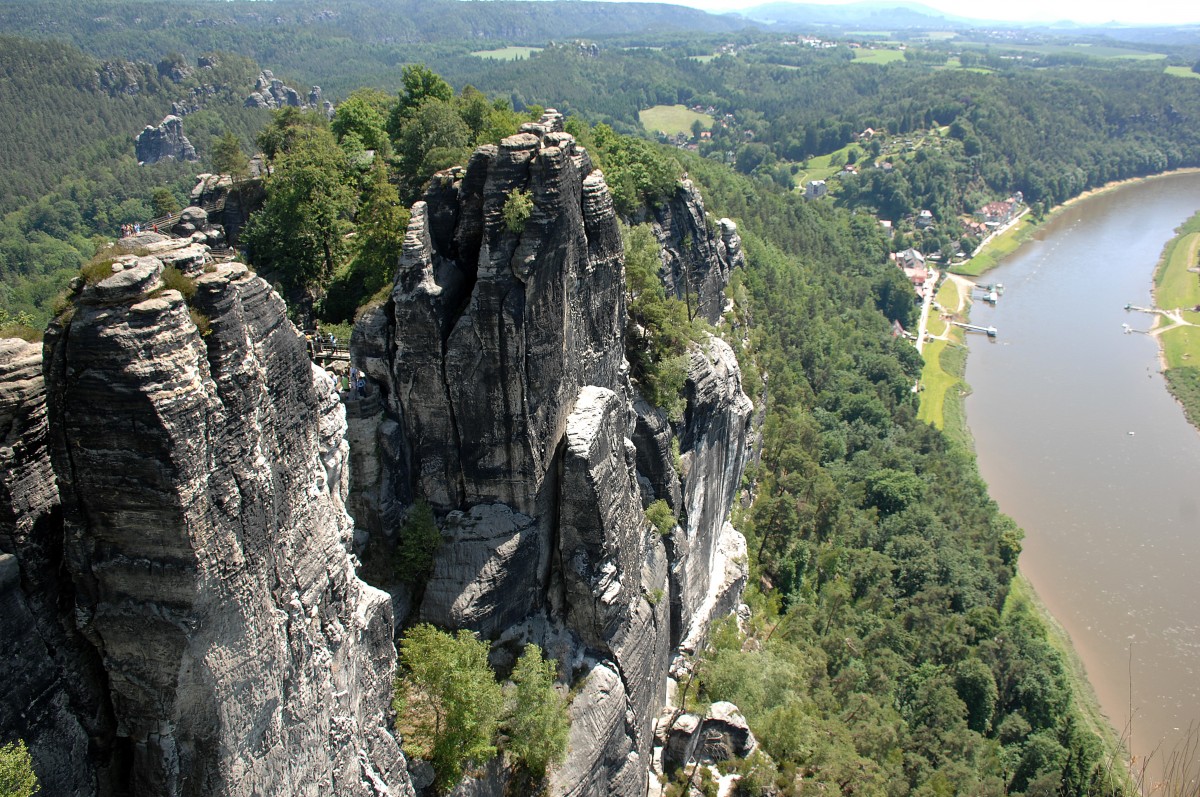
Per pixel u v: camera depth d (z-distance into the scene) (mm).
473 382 47406
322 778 31953
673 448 66000
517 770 46938
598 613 51312
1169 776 83688
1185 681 102312
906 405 153750
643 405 63562
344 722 33281
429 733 42750
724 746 62312
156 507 23844
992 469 149000
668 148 189625
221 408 25359
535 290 46750
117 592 25109
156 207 96188
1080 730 87250
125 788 27266
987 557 114062
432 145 73188
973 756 80125
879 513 123125
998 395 177250
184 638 25125
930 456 137375
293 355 29625
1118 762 88250
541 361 48125
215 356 25328
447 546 48656
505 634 50062
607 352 57000
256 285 27578
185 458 23766
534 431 48719
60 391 23344
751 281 141125
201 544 24641
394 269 60781
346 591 33219
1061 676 95000
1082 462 151125
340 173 76375
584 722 49594
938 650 94312
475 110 81000
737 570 81062
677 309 69562
